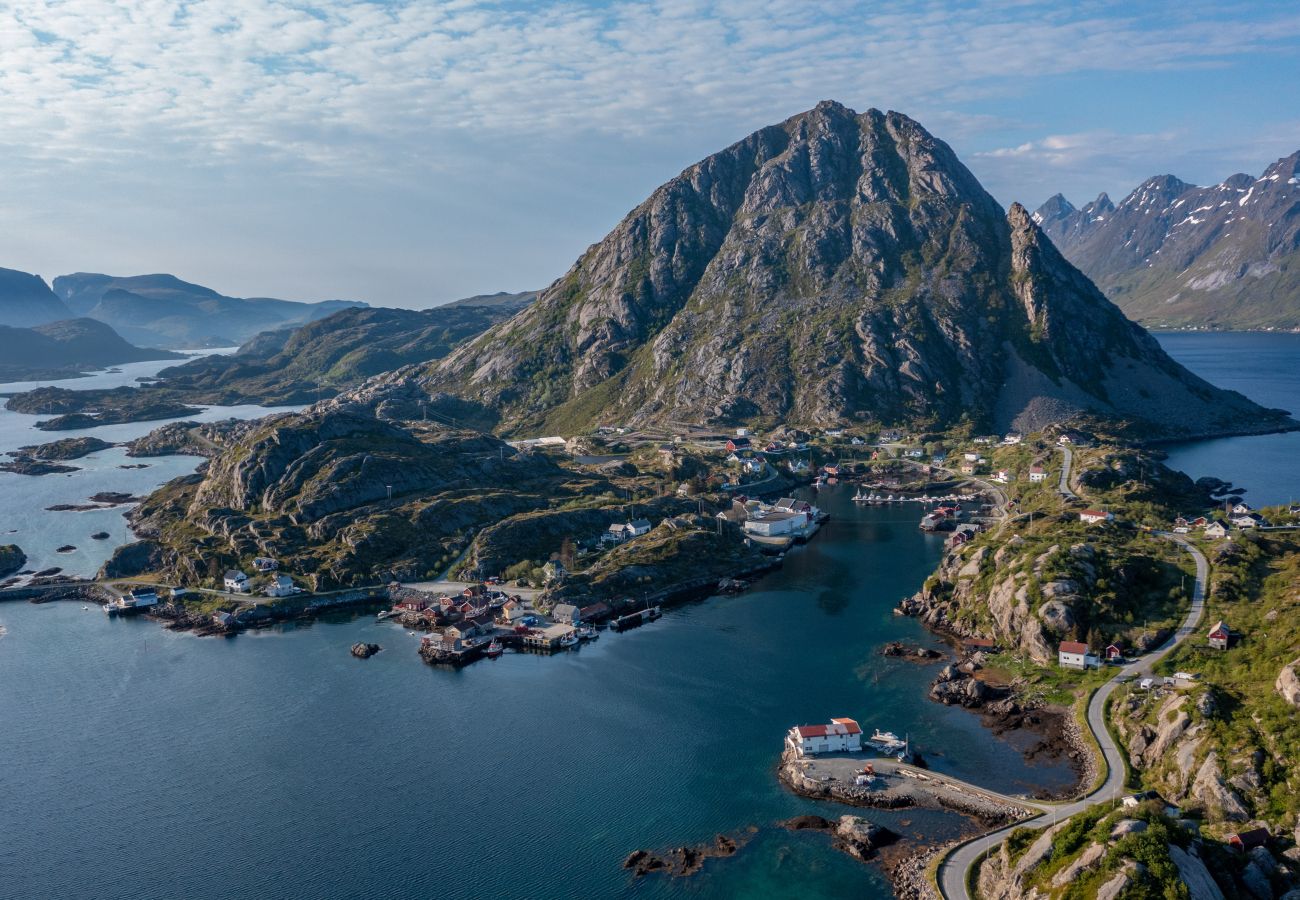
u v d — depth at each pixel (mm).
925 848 122312
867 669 184000
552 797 140125
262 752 158625
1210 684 142375
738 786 141250
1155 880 97750
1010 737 151250
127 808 141500
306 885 120938
